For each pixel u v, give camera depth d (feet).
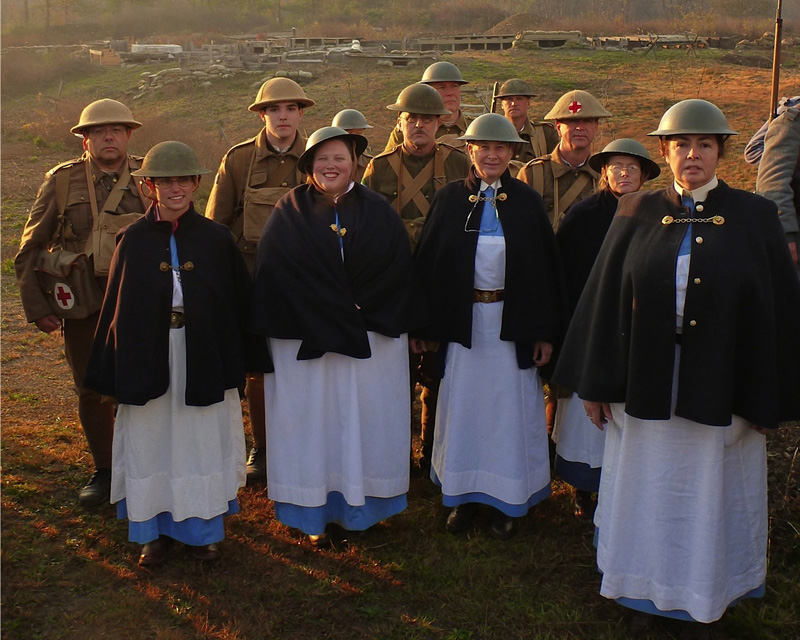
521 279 13.67
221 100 75.00
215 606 12.29
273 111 15.58
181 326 12.66
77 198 14.60
